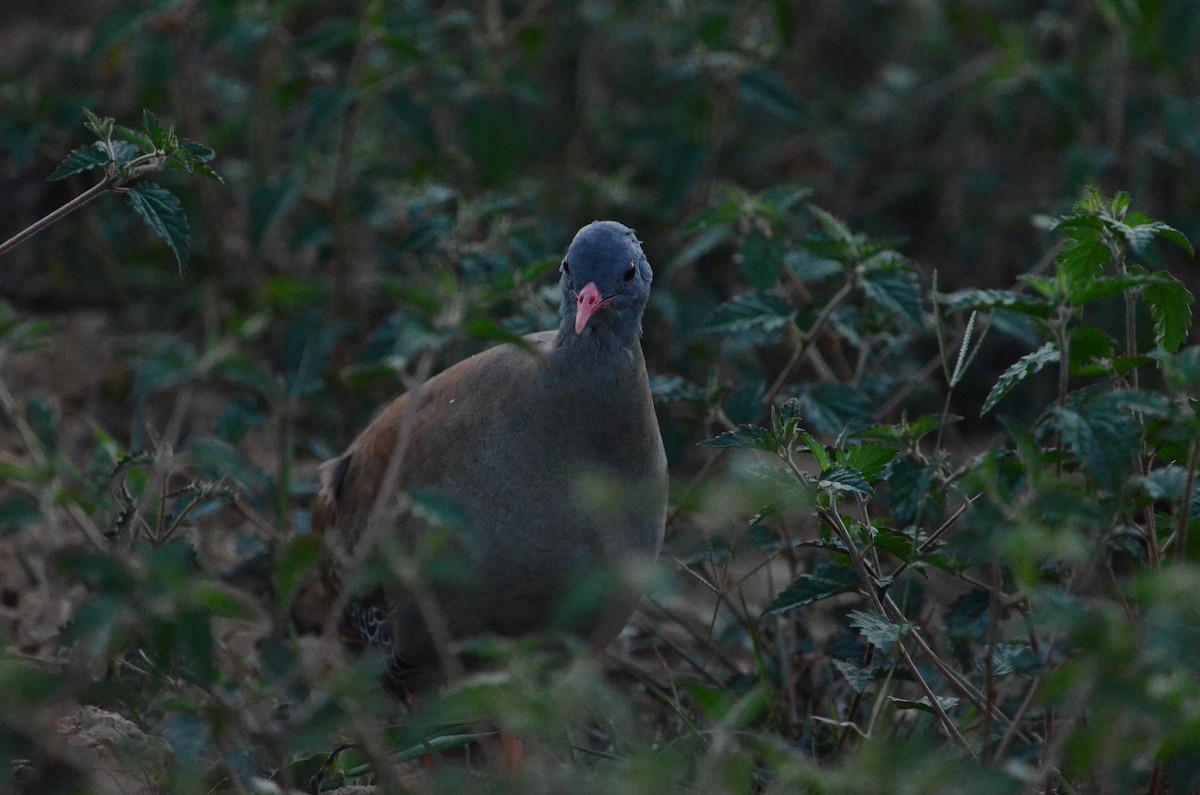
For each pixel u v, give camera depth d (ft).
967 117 51.29
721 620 35.17
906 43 55.47
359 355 39.09
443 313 31.24
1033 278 22.50
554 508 26.63
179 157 23.63
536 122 52.70
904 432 24.85
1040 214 44.73
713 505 22.94
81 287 46.75
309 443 39.22
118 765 22.65
